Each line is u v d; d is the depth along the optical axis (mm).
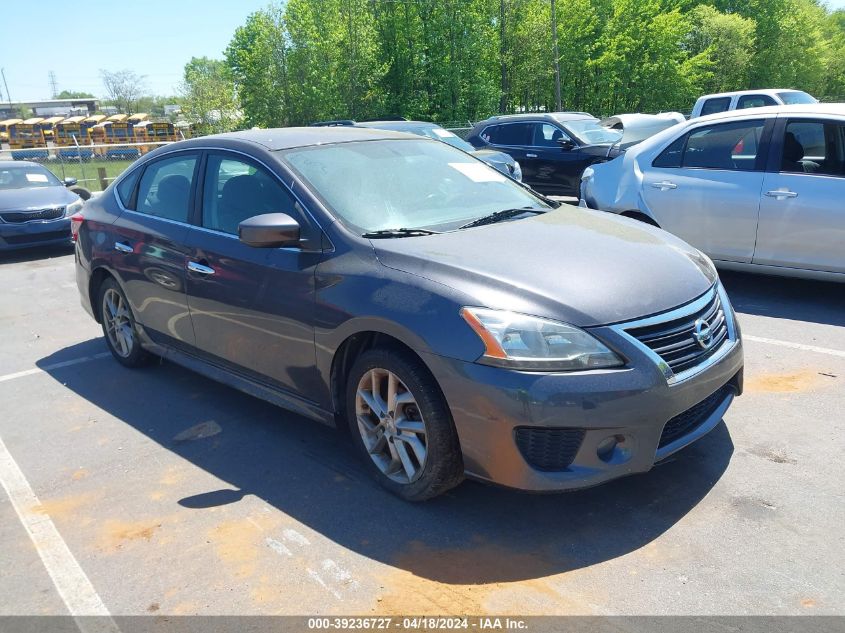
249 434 4035
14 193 10766
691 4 49875
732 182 5895
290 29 34812
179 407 4504
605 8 40188
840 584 2471
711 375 2949
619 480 3244
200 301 4066
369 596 2566
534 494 2938
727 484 3156
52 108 102562
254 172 3844
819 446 3455
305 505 3221
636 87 41281
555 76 39312
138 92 82500
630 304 2820
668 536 2809
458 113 36781
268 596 2602
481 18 36781
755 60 51562
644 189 6492
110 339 5336
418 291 2938
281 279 3502
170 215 4414
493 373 2684
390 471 3227
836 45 62406
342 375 3400
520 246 3203
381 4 36844
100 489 3504
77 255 5422
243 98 38469
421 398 2926
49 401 4754
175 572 2783
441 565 2721
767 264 5816
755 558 2639
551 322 2705
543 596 2508
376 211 3549
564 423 2639
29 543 3074
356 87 35312
